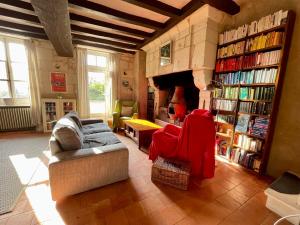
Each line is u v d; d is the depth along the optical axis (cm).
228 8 249
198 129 203
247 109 238
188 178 187
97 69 494
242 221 147
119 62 507
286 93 208
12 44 395
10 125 401
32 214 146
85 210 153
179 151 216
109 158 187
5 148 300
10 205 156
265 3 226
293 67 201
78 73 452
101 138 253
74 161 167
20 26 332
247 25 232
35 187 186
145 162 260
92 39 400
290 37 199
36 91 414
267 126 212
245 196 182
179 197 177
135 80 527
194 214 153
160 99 462
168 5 250
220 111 290
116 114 442
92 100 501
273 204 158
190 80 363
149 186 195
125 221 142
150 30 357
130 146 332
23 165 236
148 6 236
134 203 165
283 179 179
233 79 257
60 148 178
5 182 194
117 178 198
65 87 455
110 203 164
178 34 327
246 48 235
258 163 224
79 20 295
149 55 451
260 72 220
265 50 221
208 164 204
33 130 430
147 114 529
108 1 245
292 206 143
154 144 237
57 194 163
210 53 274
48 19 217
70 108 442
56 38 291
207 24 261
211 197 179
